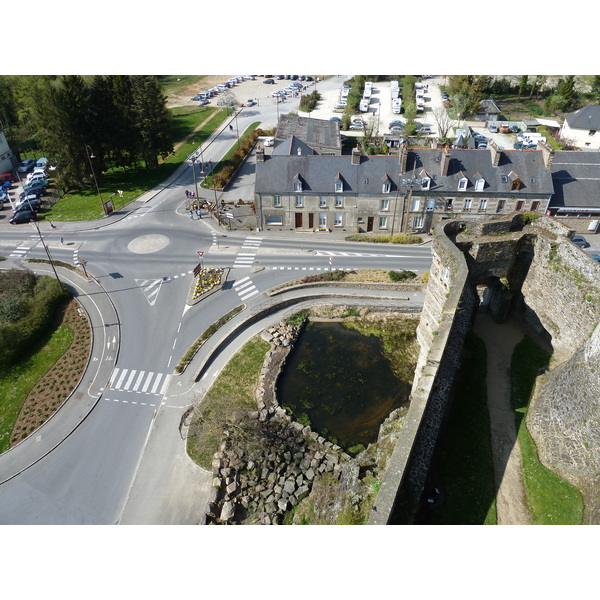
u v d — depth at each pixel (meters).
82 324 44.34
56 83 65.19
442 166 55.44
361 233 59.44
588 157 59.38
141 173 75.94
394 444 28.02
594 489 26.78
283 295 47.53
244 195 68.44
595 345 27.39
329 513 27.77
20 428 35.34
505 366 36.50
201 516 29.38
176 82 130.38
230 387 37.97
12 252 55.59
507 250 37.41
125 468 32.41
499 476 28.50
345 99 106.62
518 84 114.75
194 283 49.59
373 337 43.16
